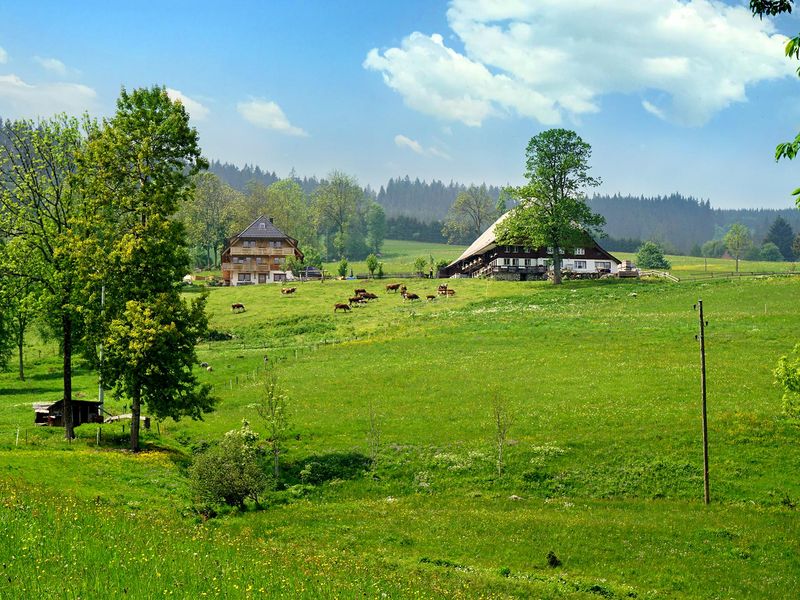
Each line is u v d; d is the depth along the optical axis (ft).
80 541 80.79
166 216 177.27
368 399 213.87
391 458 172.45
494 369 234.79
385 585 88.89
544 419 187.83
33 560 72.54
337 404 211.00
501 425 172.86
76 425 190.60
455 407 201.77
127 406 219.41
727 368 216.95
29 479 130.21
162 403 172.04
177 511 133.39
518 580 109.91
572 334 272.10
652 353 239.50
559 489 156.25
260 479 149.18
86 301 175.01
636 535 129.70
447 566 115.75
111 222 175.42
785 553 122.52
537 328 286.66
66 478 136.36
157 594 68.08
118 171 172.76
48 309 181.57
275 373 250.98
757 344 240.73
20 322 271.08
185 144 177.78
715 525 133.69
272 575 80.64
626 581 113.09
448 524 135.54
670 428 175.73
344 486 160.76
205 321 176.76
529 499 152.25
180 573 74.84
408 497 155.02
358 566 104.53
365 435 186.39
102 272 168.55
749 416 177.78
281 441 184.34
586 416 187.11
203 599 69.15
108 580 69.82
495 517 139.23
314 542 123.75
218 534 106.93
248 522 135.74
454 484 160.45
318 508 146.30
